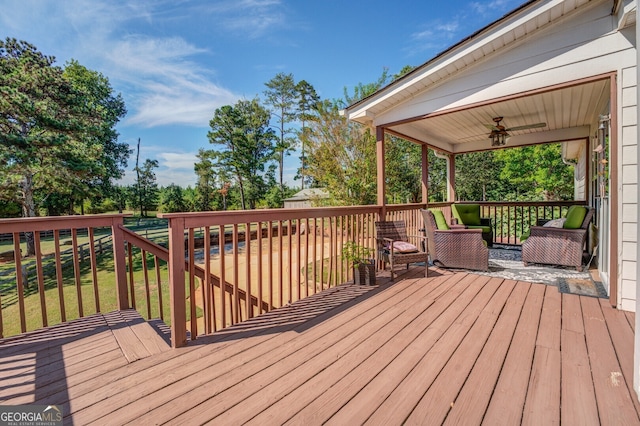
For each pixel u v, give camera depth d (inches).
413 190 573.6
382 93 170.9
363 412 59.0
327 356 80.5
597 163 179.9
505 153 601.9
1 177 387.9
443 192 619.8
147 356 82.0
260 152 1093.8
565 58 122.4
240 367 75.8
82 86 785.6
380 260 175.9
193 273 92.4
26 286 346.6
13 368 76.5
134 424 56.5
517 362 76.2
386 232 177.0
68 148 451.5
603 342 85.9
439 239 177.0
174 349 86.0
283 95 1121.4
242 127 1026.7
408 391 65.3
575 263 168.7
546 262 177.2
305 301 125.3
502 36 130.0
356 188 438.6
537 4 117.8
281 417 57.8
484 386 66.7
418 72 155.8
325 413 58.7
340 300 125.3
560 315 106.0
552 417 57.1
